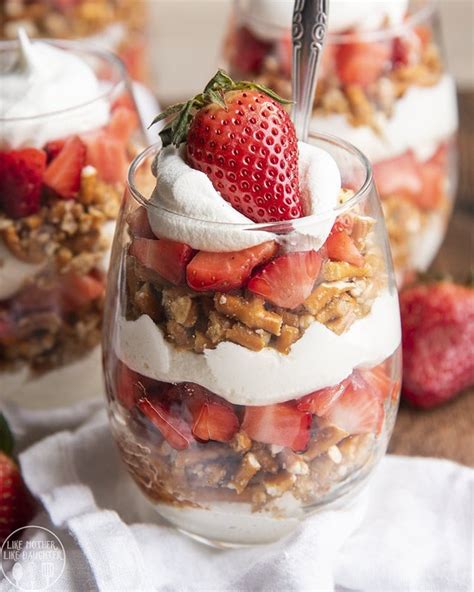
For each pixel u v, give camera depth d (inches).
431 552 19.2
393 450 21.7
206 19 42.8
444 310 22.6
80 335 21.5
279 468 18.1
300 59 19.6
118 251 18.5
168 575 19.0
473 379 22.7
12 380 21.6
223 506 18.5
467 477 20.2
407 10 24.1
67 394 22.0
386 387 18.5
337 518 18.7
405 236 24.2
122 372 18.4
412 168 23.9
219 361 17.4
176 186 17.4
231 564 19.0
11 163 20.1
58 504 19.5
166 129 18.2
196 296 17.4
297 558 18.2
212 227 17.0
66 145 20.4
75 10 30.5
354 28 23.2
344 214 17.4
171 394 17.8
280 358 17.3
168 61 41.3
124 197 18.5
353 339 17.6
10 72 21.8
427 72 23.7
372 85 23.2
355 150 18.6
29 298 21.0
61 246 20.8
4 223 20.5
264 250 17.0
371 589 18.8
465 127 30.3
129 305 18.0
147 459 18.7
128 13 31.8
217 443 17.9
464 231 27.0
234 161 17.4
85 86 21.6
